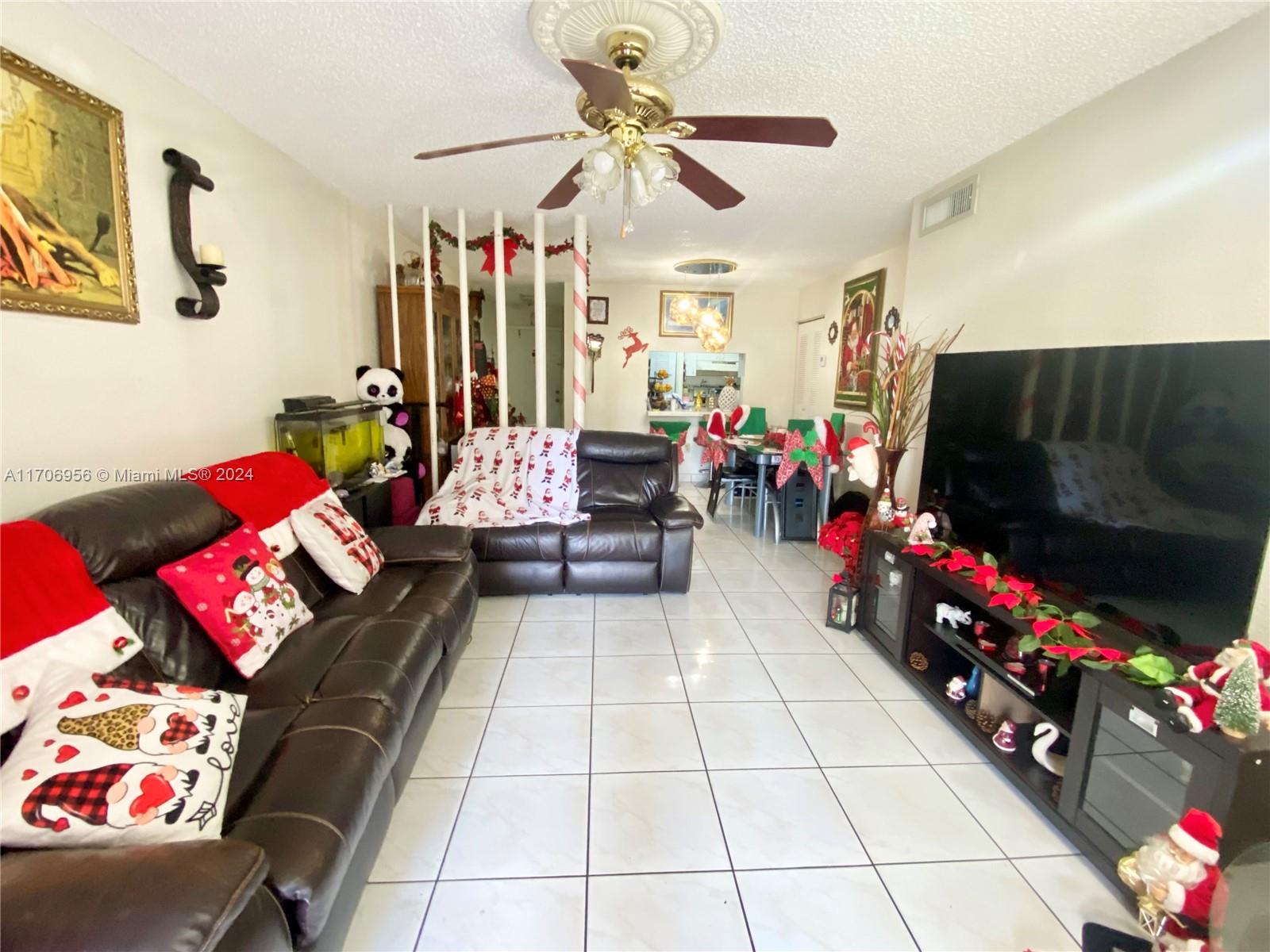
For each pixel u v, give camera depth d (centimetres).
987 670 193
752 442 509
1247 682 115
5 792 92
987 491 211
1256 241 152
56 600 119
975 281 263
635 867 147
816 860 151
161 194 195
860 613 285
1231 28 157
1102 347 164
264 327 260
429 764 185
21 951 68
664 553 323
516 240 382
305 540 208
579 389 409
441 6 157
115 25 168
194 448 214
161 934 70
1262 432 126
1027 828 163
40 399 153
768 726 208
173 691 118
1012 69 183
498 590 318
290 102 218
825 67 183
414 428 405
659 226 388
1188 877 109
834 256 470
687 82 194
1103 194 198
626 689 231
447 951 125
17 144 144
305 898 95
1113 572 162
